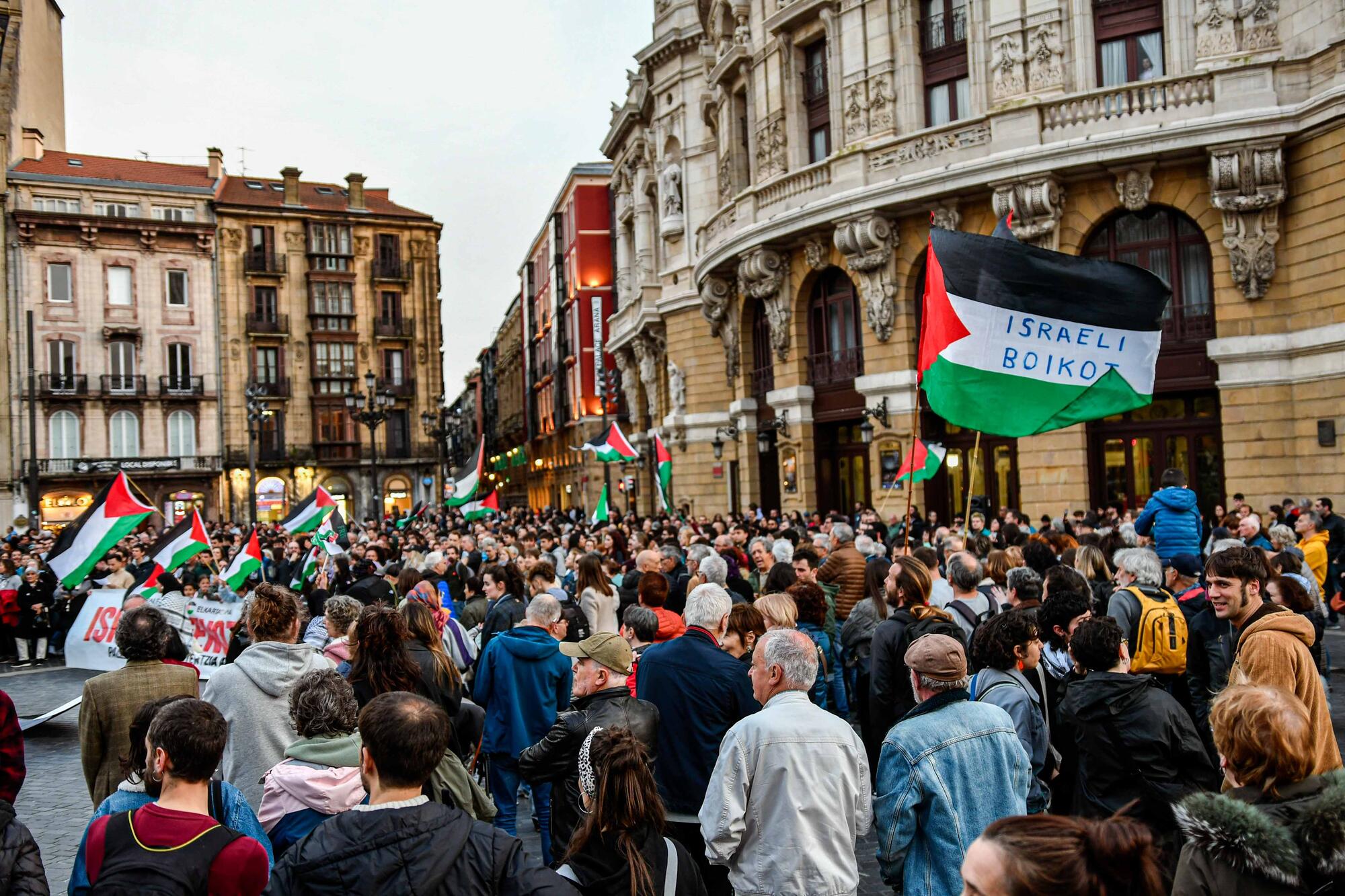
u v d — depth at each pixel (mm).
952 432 24641
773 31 27188
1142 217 21141
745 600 10312
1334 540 14711
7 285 53500
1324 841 2805
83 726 5434
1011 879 2025
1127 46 21172
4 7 54844
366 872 3084
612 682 5707
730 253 28844
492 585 9383
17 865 3842
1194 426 21156
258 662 5434
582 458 57062
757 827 4316
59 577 16062
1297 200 19000
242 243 60656
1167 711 4641
